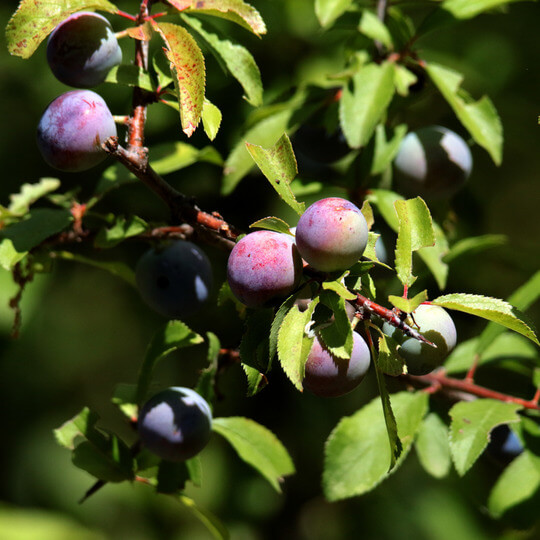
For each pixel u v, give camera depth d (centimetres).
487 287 84
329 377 64
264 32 68
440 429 73
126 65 68
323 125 74
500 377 82
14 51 66
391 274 74
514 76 86
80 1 67
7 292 83
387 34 74
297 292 64
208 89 80
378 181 75
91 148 67
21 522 70
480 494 73
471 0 74
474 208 83
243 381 85
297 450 86
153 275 71
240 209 83
